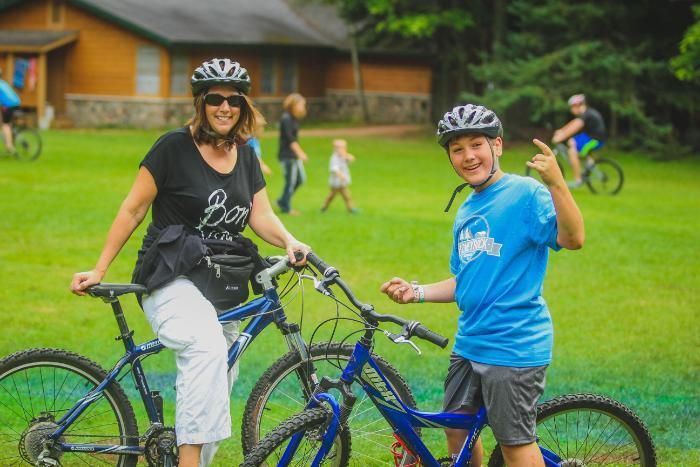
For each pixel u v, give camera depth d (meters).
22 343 8.12
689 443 6.00
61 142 30.72
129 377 7.22
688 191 22.42
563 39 33.31
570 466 4.50
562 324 9.30
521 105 35.66
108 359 7.70
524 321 4.20
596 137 20.97
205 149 4.77
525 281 4.23
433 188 21.41
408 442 4.45
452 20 36.22
